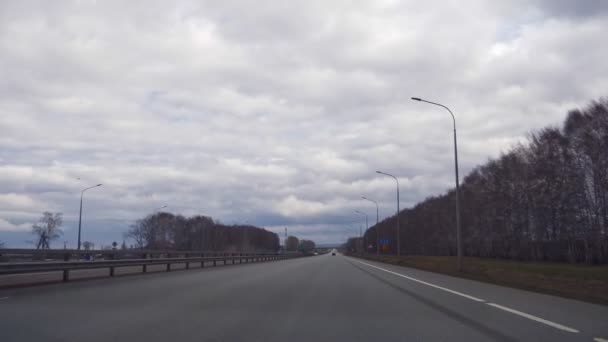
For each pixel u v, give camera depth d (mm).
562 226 56594
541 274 26688
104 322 10492
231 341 8625
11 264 18281
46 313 11789
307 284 21500
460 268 34469
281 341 8664
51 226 72062
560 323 10633
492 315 11867
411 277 28250
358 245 184375
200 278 25359
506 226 72250
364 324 10500
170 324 10297
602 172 49125
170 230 118125
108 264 25250
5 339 8664
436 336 9164
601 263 50250
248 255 64188
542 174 59469
